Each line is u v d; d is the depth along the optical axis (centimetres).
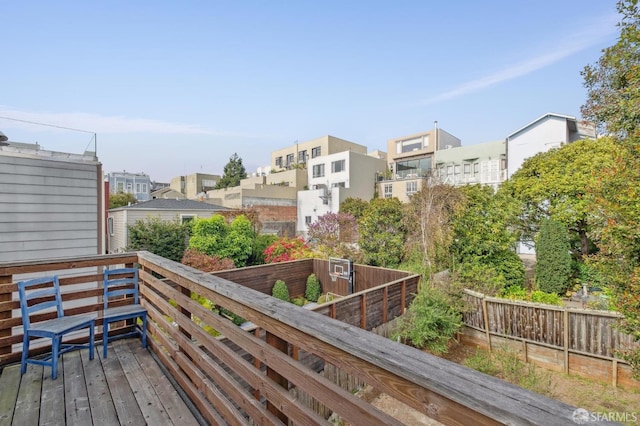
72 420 184
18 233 512
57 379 231
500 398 63
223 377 171
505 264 830
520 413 59
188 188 4016
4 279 258
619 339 501
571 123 1581
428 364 79
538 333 576
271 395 133
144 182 3844
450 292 639
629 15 335
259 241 1353
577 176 911
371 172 2558
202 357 194
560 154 1022
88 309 297
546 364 567
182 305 222
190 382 210
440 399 73
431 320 572
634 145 325
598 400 471
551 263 858
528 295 759
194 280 200
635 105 333
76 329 247
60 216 551
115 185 3612
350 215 1296
